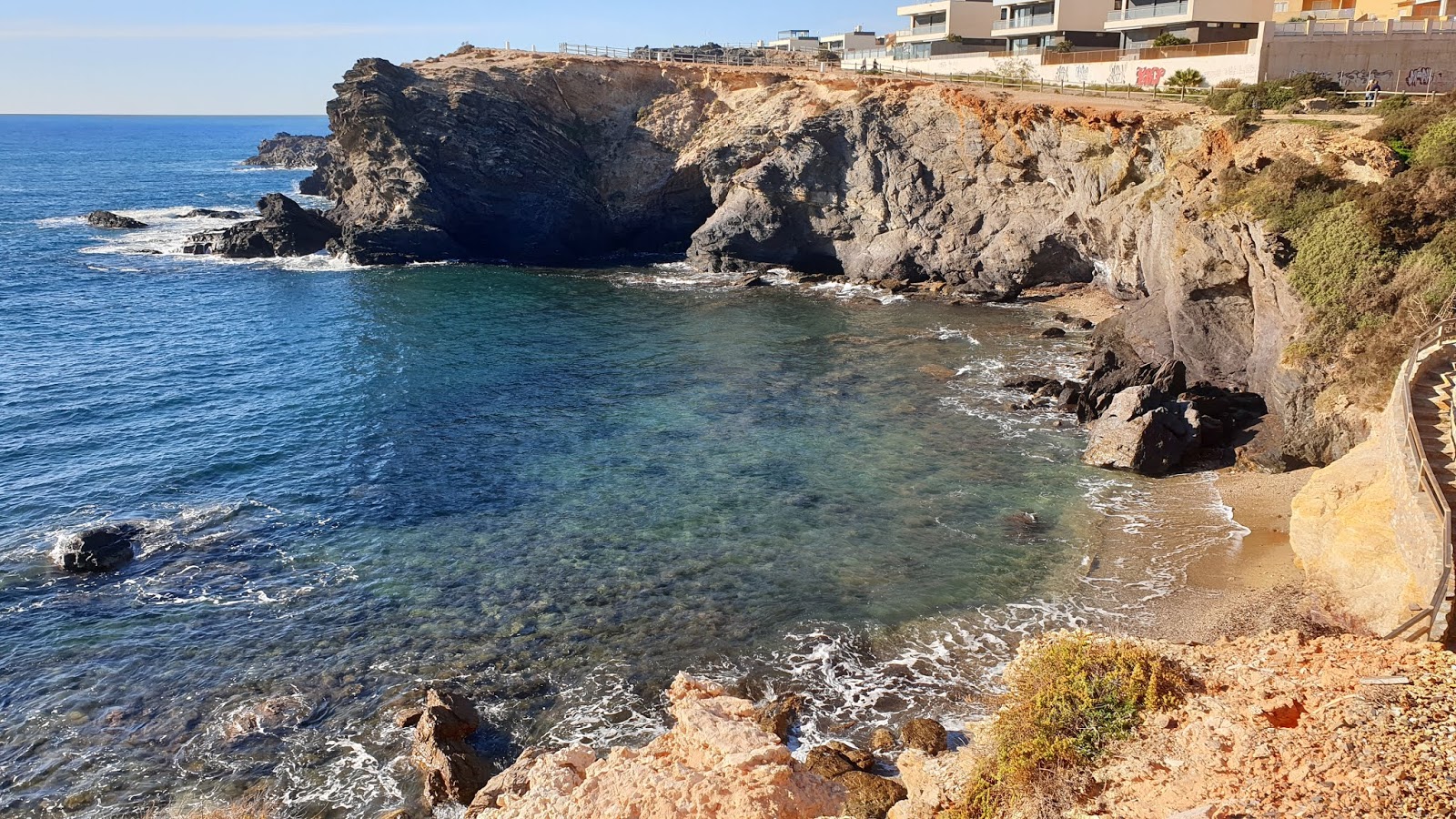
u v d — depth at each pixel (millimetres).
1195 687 13984
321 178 117312
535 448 34750
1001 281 59906
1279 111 46156
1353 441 28422
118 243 82250
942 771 14938
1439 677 13008
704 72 81062
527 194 74500
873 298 61094
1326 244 32125
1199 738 12477
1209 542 25844
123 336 50625
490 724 19281
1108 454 32062
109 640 22297
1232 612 21625
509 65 82000
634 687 20453
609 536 27547
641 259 77688
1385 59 52281
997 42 87500
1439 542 16109
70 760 18359
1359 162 35156
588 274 70375
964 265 61125
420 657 21641
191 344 49188
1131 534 26938
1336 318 30812
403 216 72250
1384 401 27250
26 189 131500
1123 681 13875
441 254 73562
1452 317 26109
